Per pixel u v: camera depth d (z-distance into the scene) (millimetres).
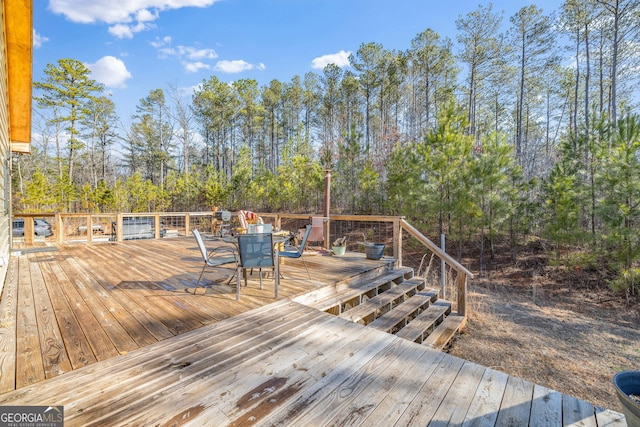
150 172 30141
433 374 1805
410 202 9961
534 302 6785
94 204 19062
